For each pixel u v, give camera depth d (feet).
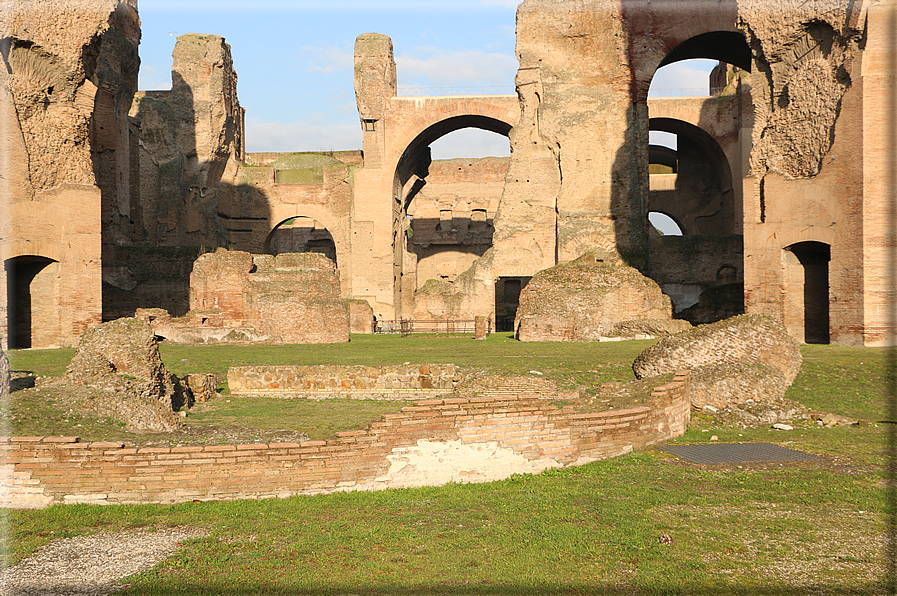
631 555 16.07
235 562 16.07
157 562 16.15
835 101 56.44
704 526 17.93
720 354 38.45
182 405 36.86
